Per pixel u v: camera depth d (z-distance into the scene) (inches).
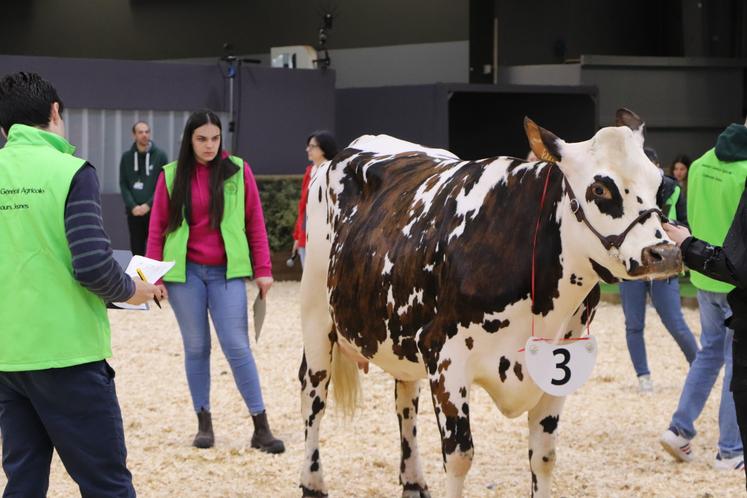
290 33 846.5
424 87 681.0
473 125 785.6
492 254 180.7
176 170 267.1
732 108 800.9
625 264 162.1
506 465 260.4
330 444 278.5
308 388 235.9
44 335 160.1
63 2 986.7
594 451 274.8
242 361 271.1
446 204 192.4
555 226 175.3
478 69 760.3
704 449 276.2
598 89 721.6
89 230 159.0
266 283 276.5
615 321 488.7
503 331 181.3
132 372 374.3
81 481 164.7
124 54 952.3
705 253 164.6
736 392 167.2
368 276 204.7
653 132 773.9
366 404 320.8
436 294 188.1
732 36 809.5
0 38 1036.5
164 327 468.1
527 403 187.8
